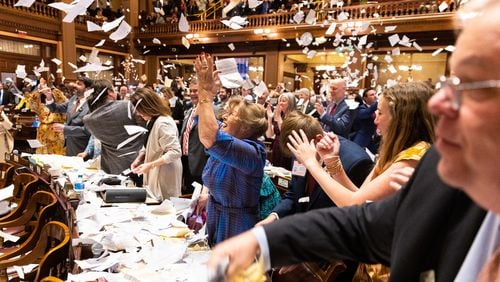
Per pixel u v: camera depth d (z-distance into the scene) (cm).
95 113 279
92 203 198
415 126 118
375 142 397
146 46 1291
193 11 1234
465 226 53
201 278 119
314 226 74
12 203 277
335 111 373
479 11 39
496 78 35
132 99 255
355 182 155
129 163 283
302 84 1245
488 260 48
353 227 73
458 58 38
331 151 139
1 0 900
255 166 162
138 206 200
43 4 997
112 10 1274
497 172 36
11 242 232
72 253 144
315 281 135
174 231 165
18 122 688
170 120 255
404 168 106
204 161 309
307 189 169
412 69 948
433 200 57
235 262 67
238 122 171
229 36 1155
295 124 158
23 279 187
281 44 1115
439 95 39
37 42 1009
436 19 829
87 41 1125
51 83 736
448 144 40
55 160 328
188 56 1280
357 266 146
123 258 134
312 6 1023
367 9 928
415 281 58
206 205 201
